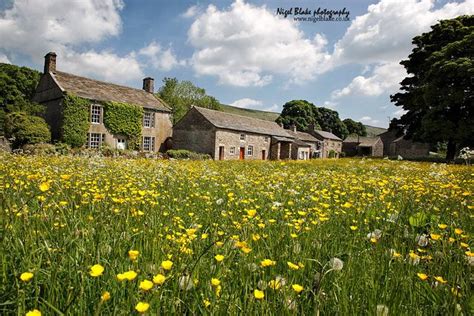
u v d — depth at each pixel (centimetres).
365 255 205
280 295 149
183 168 934
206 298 145
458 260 188
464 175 810
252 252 197
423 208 332
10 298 138
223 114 4153
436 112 3112
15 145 2464
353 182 595
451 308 140
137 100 3578
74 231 202
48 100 3092
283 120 8819
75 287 144
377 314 134
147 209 299
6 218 219
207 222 288
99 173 635
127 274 125
